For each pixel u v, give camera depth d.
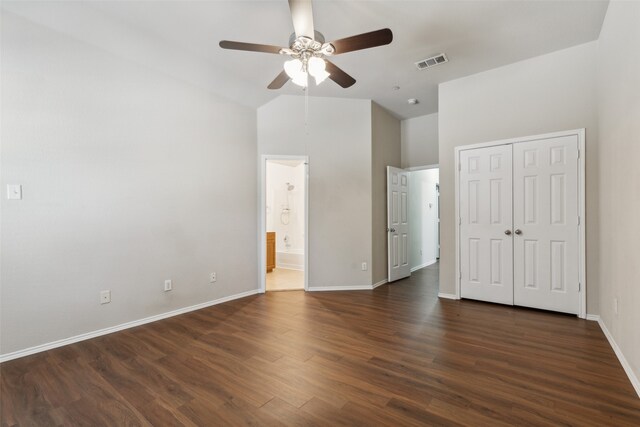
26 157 2.48
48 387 2.00
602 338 2.69
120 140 3.04
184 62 3.36
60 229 2.66
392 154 5.31
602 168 2.89
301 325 3.11
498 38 3.06
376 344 2.62
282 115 4.46
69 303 2.70
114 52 2.99
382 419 1.66
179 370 2.21
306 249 4.52
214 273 3.88
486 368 2.19
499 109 3.67
